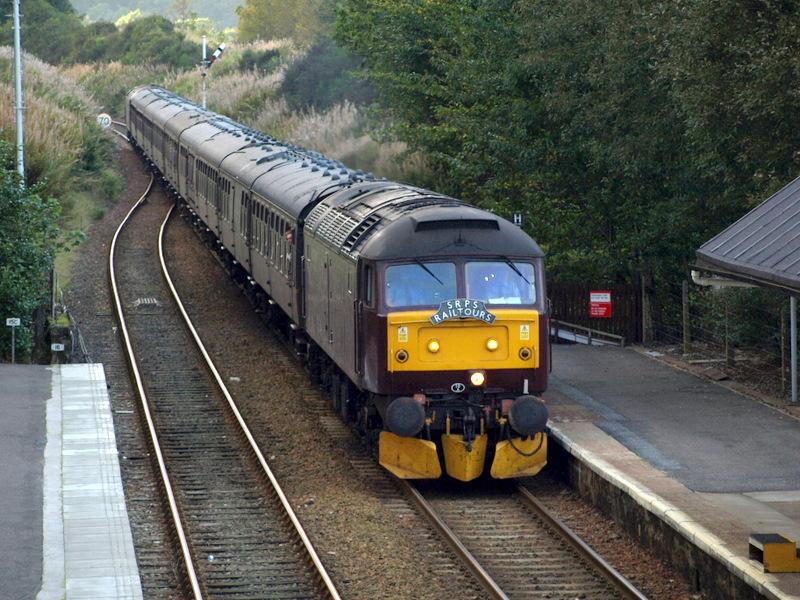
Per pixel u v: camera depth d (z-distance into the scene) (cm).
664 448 4716
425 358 4747
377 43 11219
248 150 9731
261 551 4028
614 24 6569
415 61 10469
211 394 6519
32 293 7262
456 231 4859
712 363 6525
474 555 3988
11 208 7350
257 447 5266
